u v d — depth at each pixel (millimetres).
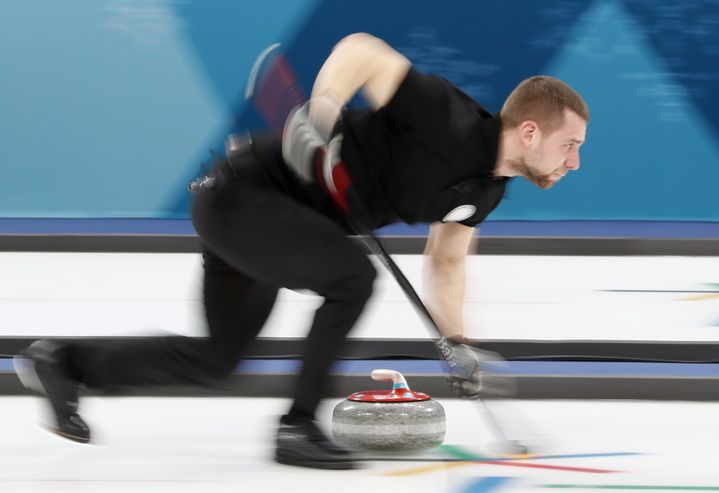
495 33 25469
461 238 10797
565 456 10812
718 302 19297
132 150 25781
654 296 19750
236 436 11742
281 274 9844
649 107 25672
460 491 9258
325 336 9883
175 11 25375
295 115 9391
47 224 24859
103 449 11047
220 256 10125
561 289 20328
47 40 25484
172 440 11523
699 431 12328
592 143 25875
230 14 25375
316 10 25438
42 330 17281
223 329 10594
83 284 20406
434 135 9664
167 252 23250
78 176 25875
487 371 10727
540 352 16688
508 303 19281
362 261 9812
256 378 14297
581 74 25578
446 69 25594
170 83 25562
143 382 10688
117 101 25641
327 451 10031
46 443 11359
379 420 10352
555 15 25406
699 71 25516
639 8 25328
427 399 10695
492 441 11500
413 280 20812
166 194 25906
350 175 9875
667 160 25859
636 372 15156
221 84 25516
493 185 10148
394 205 10109
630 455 10906
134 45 25469
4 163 25875
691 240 23141
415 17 25469
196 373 10664
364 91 9812
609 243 23266
